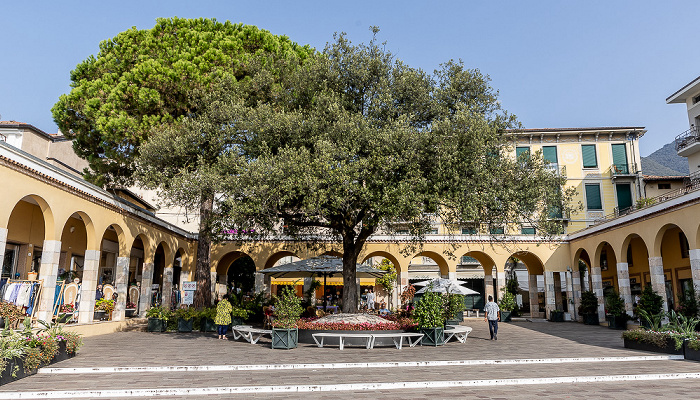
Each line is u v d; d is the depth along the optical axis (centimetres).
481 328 2153
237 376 859
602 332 1908
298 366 960
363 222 1438
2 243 1130
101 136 1827
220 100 1566
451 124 1269
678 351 1130
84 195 1507
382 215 1277
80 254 2108
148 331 1764
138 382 793
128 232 1841
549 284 2703
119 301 1800
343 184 1230
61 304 1468
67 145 2489
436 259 2784
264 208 1304
